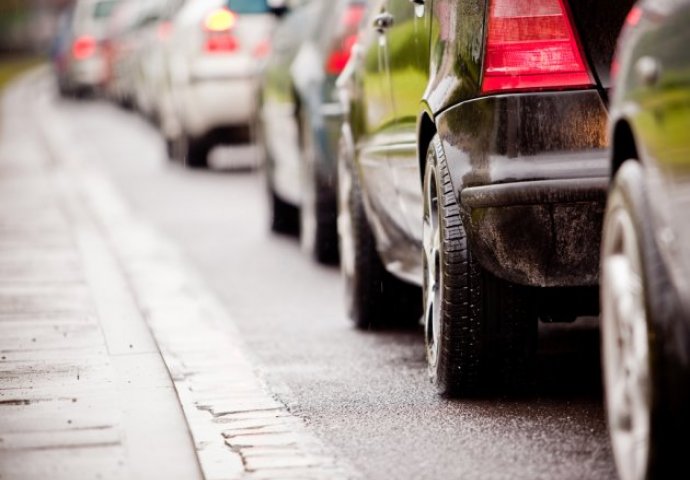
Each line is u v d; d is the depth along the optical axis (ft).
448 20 37.99
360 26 51.90
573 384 40.93
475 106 36.11
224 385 42.93
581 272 35.50
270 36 84.74
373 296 52.01
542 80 35.50
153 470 31.45
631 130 28.12
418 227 43.42
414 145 41.75
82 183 110.22
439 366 39.27
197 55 114.21
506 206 35.22
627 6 35.68
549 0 35.78
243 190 106.73
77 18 251.60
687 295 25.46
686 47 25.55
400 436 35.78
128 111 208.03
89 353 44.09
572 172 34.96
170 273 68.13
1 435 34.45
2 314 51.37
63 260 65.36
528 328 38.32
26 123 195.31
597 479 31.22
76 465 31.83
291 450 34.65
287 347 49.49
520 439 35.01
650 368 26.20
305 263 70.85
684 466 26.40
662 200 26.25
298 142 72.69
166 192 106.32
